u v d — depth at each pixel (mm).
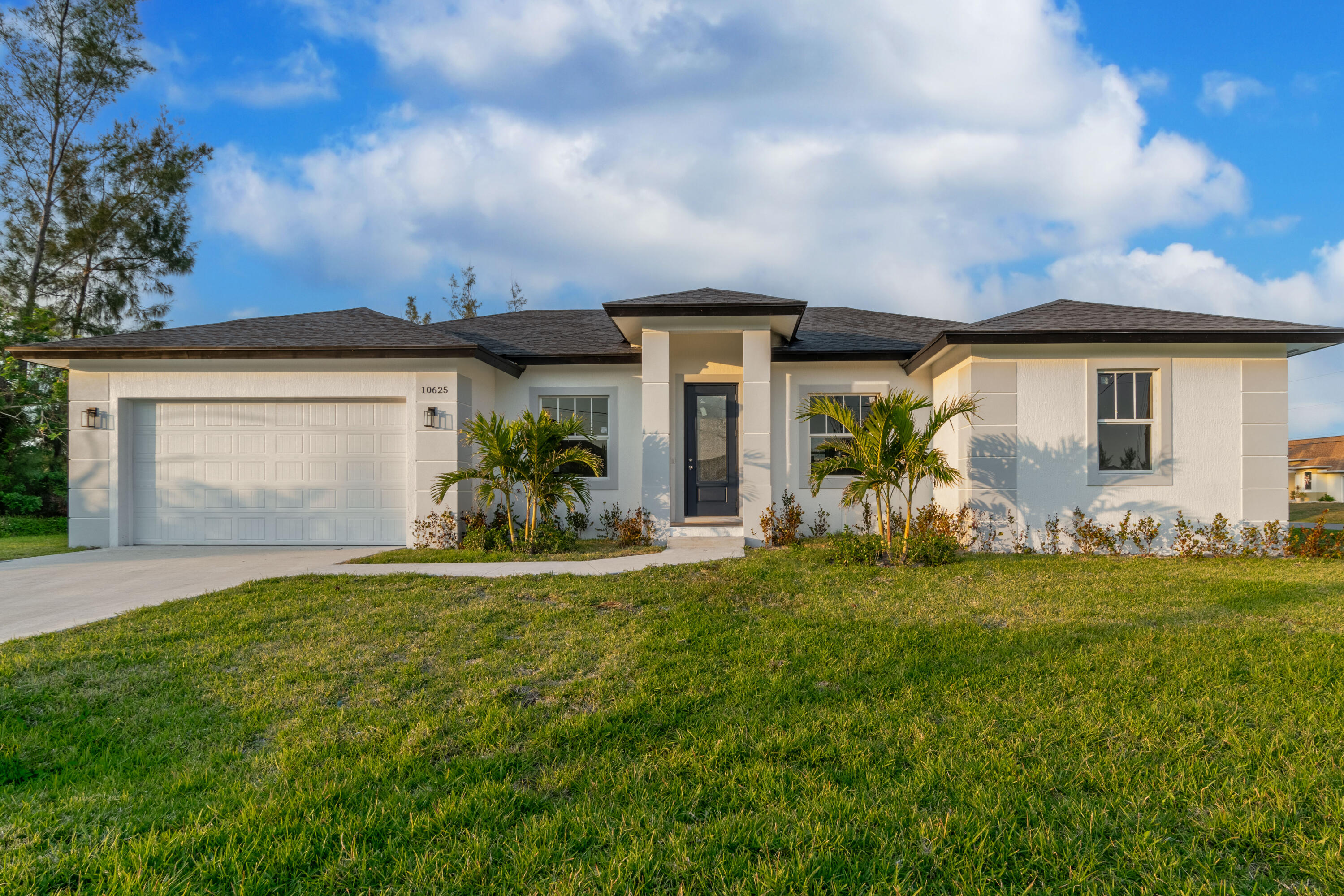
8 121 20516
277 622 5527
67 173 21719
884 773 3002
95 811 2723
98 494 10812
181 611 5867
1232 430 9719
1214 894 2162
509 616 5703
